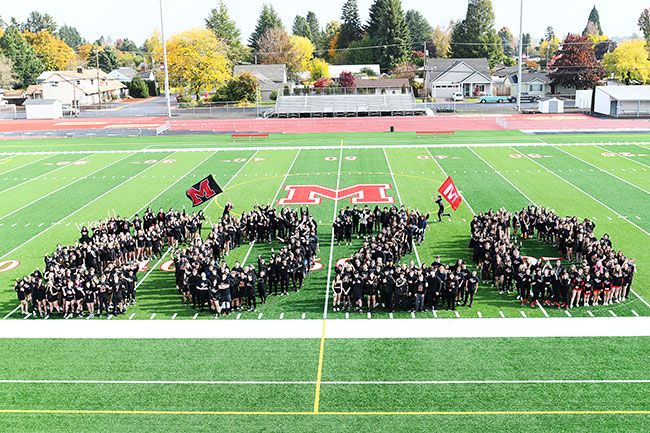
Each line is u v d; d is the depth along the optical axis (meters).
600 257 26.30
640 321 23.12
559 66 115.94
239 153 58.75
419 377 19.50
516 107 94.38
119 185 46.97
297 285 27.23
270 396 18.62
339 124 80.00
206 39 109.00
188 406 18.19
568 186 43.72
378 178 47.03
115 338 22.72
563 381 19.08
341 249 32.16
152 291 27.22
